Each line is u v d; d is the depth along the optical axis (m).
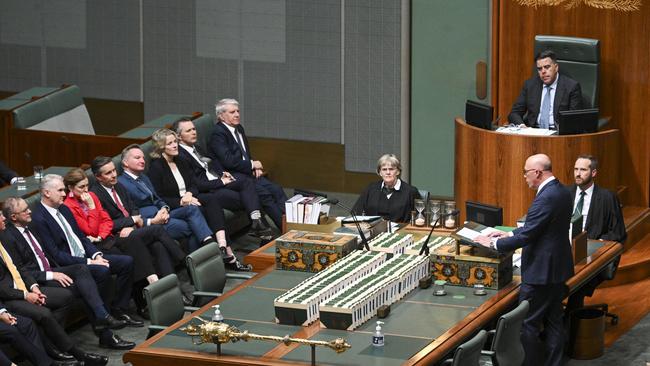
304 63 16.66
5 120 14.53
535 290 10.27
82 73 17.81
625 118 14.45
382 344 8.97
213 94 17.23
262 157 17.16
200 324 9.38
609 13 14.27
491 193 13.50
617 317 12.15
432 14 15.75
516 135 13.20
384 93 16.31
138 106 17.66
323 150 16.81
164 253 12.58
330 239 10.87
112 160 13.03
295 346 8.95
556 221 10.20
